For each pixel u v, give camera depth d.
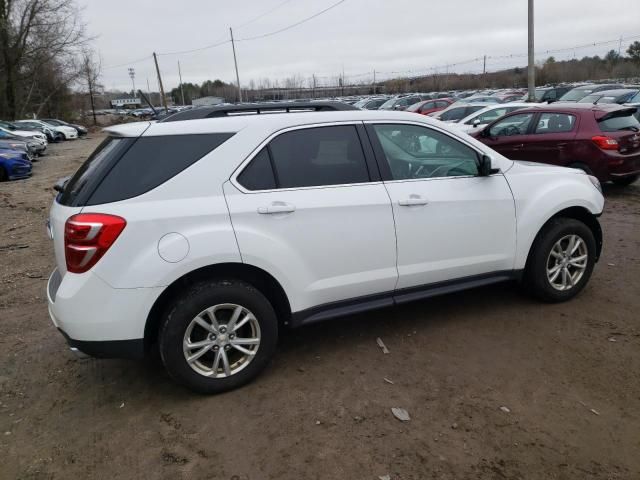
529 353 3.58
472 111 15.21
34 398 3.33
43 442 2.88
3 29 40.38
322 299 3.44
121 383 3.47
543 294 4.28
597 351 3.57
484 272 4.00
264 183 3.21
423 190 3.65
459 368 3.44
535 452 2.62
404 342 3.83
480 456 2.61
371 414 2.99
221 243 3.01
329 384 3.31
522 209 4.04
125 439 2.87
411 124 3.74
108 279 2.85
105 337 2.91
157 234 2.91
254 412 3.05
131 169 2.97
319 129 3.43
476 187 3.85
